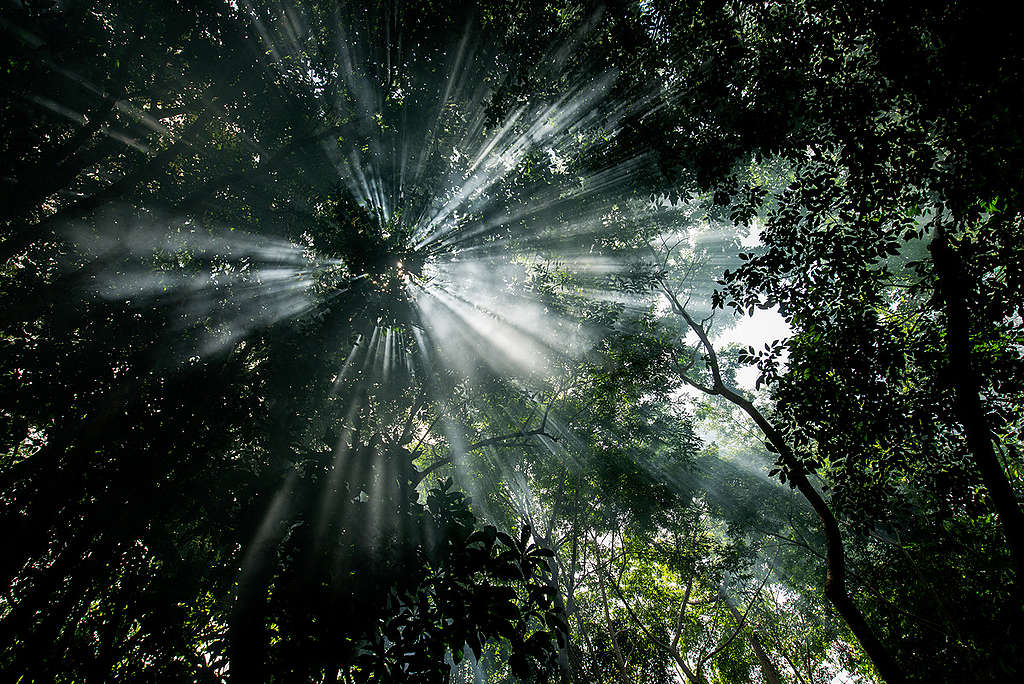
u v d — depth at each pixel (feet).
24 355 25.62
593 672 46.39
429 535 15.83
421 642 14.10
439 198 34.88
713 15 24.59
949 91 21.06
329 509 15.55
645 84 28.71
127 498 17.44
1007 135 21.15
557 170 34.19
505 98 33.30
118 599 17.90
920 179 24.67
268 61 31.65
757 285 27.37
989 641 32.22
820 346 27.81
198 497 17.06
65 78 28.81
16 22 25.76
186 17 28.94
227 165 33.83
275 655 13.62
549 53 31.55
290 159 33.35
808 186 26.23
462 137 35.68
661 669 50.06
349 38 33.68
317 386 24.07
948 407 26.50
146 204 29.91
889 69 21.59
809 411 28.66
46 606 18.04
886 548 45.55
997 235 25.04
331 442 17.67
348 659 13.42
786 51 23.17
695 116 26.81
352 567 14.62
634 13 27.68
